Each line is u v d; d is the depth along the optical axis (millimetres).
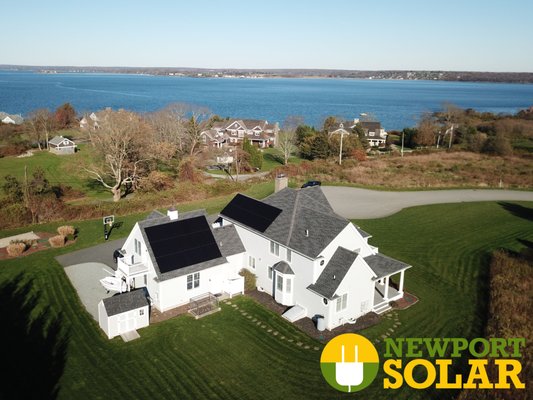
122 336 27922
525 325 28719
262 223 34875
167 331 28672
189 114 152750
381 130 125625
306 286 30703
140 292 29469
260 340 27875
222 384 23688
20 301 31891
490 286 34781
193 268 32094
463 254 42438
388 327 29703
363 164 88000
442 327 29703
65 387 23047
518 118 154000
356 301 30547
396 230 49281
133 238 34000
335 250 30719
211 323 29781
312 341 27922
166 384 23547
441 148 110562
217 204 58312
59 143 100875
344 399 22750
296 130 114125
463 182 73938
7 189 54125
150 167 67375
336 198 63031
